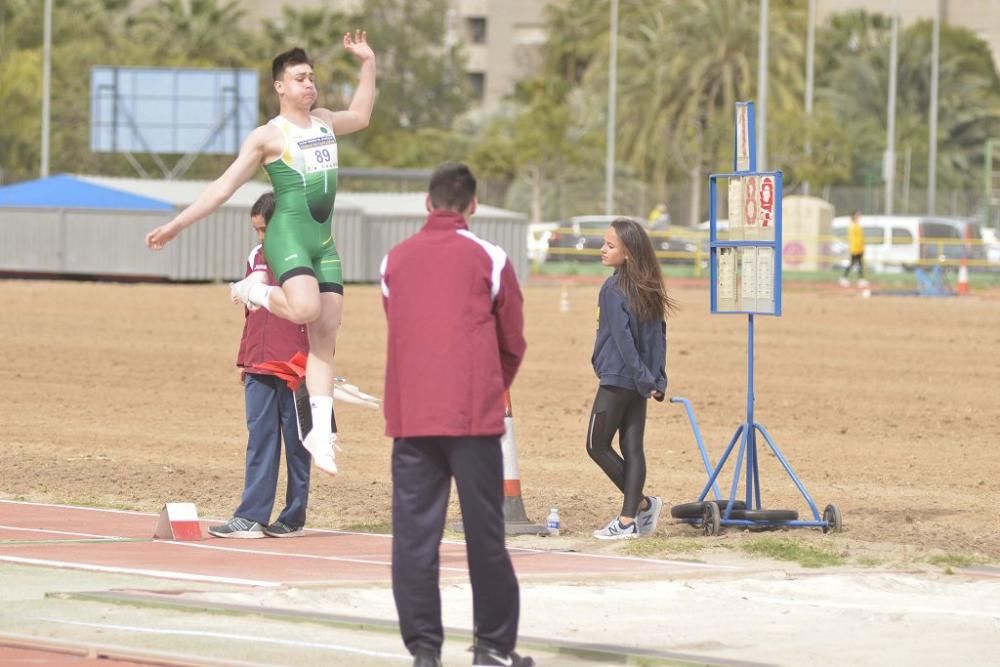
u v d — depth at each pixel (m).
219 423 48.47
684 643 20.94
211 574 24.86
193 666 18.61
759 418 51.19
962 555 28.25
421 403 17.88
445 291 17.97
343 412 51.22
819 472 40.25
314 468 39.22
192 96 156.00
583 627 21.91
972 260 145.25
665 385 29.98
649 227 158.25
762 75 142.75
